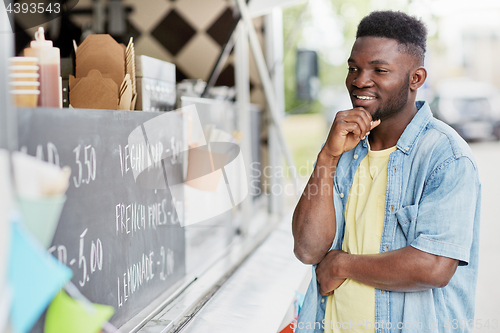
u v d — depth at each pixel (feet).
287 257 8.61
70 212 3.60
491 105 40.29
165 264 5.82
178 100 6.57
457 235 3.23
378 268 3.44
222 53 11.21
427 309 3.51
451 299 3.62
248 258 8.32
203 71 13.06
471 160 3.33
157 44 12.90
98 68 5.31
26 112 3.02
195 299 5.89
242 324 5.50
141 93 5.60
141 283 5.06
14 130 2.57
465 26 56.44
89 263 3.90
